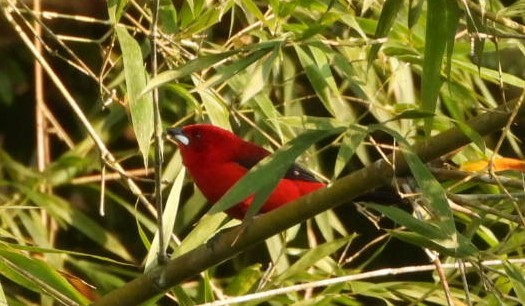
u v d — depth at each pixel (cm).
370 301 1367
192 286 1135
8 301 986
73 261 1170
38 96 1259
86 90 1559
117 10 898
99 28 1628
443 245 746
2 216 1170
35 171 1278
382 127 762
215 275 1395
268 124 1008
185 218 1181
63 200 1273
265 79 763
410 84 1142
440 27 790
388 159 763
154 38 759
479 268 767
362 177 752
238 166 958
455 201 779
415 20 816
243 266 1359
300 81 1364
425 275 1452
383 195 810
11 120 1580
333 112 945
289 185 905
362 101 997
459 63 992
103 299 820
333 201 757
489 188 1038
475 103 1073
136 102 823
